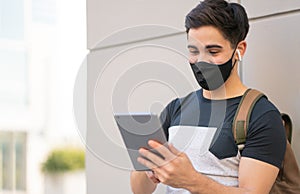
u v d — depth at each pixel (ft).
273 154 6.53
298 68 8.09
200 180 6.31
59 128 31.86
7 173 30.55
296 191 7.21
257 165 6.48
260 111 6.70
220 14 6.75
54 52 32.50
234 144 6.79
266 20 8.48
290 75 8.18
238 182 6.75
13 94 32.04
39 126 32.07
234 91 7.08
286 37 8.25
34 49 32.73
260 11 8.56
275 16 8.39
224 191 6.39
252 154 6.55
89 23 11.56
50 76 32.48
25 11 32.65
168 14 9.84
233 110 6.91
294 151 8.10
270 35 8.43
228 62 6.88
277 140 6.57
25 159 31.19
